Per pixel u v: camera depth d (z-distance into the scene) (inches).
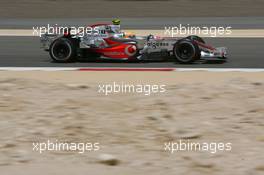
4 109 1157.7
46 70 1681.8
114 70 1657.2
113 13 3629.4
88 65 1771.7
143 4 3919.8
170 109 1137.4
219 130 989.2
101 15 3570.4
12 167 821.9
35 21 3351.4
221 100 1203.2
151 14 3550.7
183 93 1278.3
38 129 1013.8
